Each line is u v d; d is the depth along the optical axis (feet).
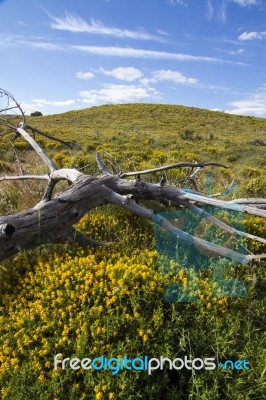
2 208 18.67
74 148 61.87
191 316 10.00
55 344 8.84
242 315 10.64
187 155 54.13
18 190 21.63
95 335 8.94
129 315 9.34
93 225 15.34
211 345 9.21
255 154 67.72
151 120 184.96
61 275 10.52
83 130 122.01
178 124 171.32
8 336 9.30
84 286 10.07
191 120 191.42
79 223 15.40
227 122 191.11
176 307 9.92
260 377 8.80
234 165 55.36
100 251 12.78
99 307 9.26
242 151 74.64
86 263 11.13
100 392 7.82
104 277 10.50
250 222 16.34
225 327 10.01
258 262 12.51
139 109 224.33
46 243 12.50
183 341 9.04
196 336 9.46
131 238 14.30
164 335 9.27
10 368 8.75
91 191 13.32
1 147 54.80
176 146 74.74
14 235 11.41
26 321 9.54
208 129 155.43
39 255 12.10
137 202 15.55
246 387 8.84
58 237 12.62
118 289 9.70
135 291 9.95
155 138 88.74
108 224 15.33
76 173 14.12
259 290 11.82
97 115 205.46
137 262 11.66
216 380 8.61
